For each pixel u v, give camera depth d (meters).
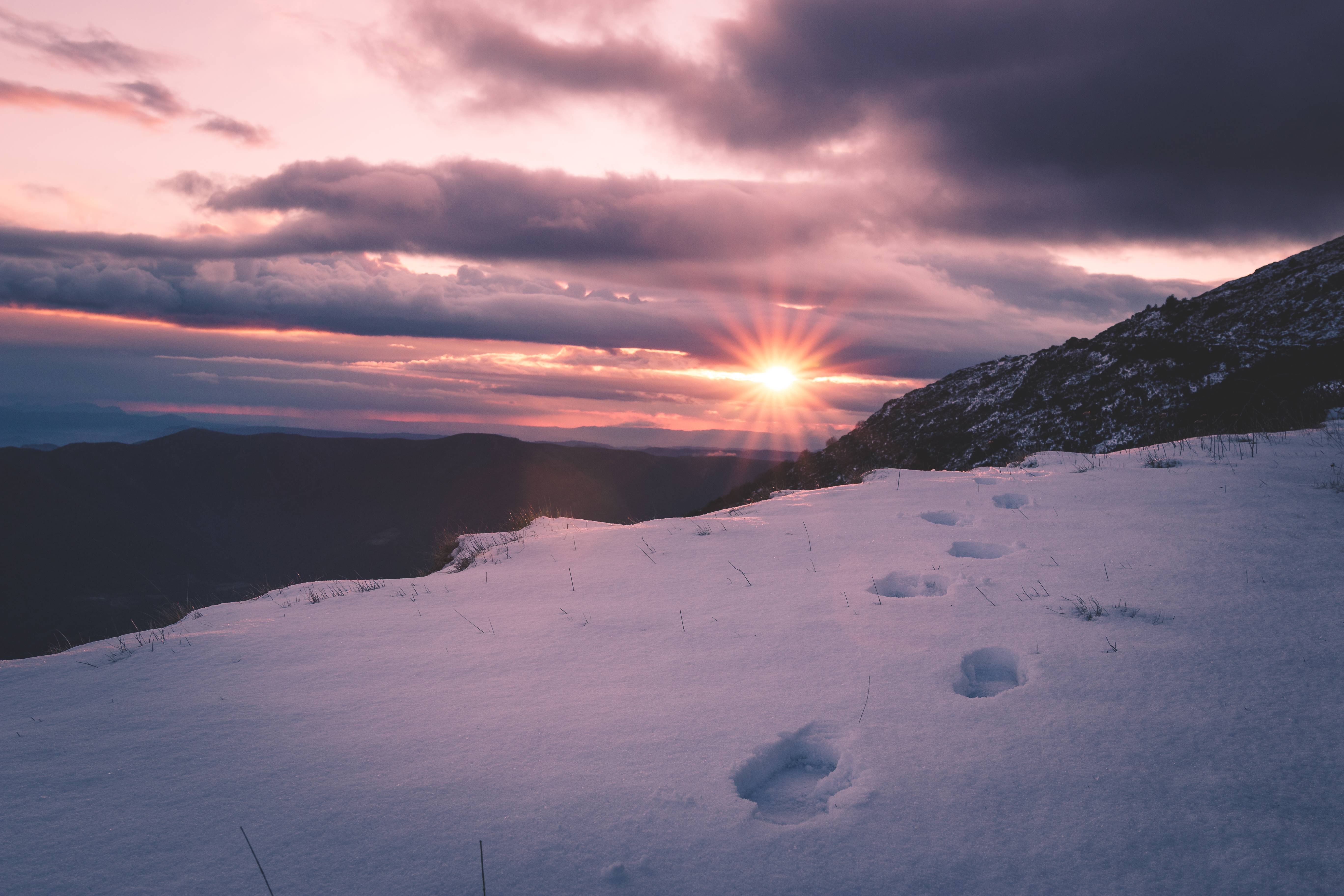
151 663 5.46
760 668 4.35
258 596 8.34
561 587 6.57
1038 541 6.46
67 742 4.04
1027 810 2.84
